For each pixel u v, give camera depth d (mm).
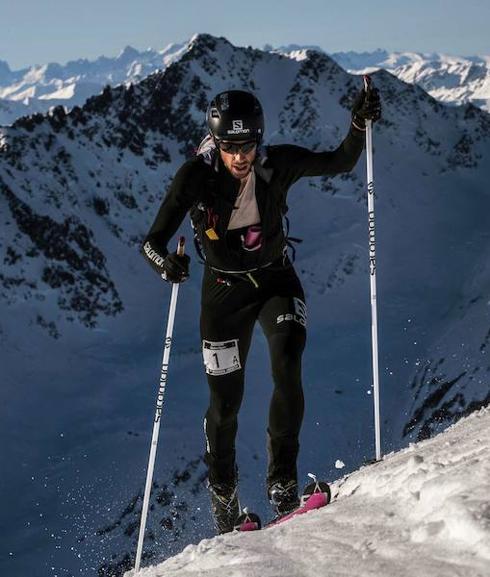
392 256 103938
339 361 78812
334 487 4012
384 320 89312
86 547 47594
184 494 51781
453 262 101062
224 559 2633
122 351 82250
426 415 64875
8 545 47062
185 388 71625
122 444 58469
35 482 55375
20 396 70375
